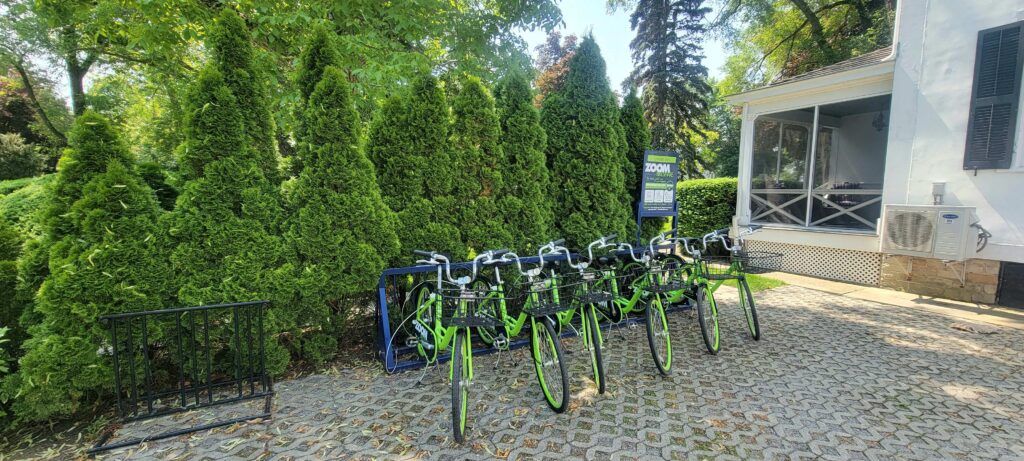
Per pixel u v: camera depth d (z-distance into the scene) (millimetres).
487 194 4375
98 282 2611
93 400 2912
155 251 2838
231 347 3148
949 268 5719
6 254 2986
